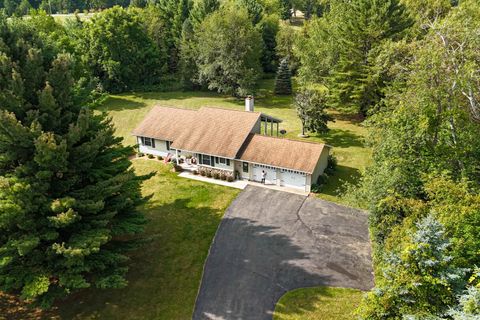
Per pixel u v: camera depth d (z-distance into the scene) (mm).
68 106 19391
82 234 17672
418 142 21422
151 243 24438
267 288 20312
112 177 20406
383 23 42438
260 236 25031
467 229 14719
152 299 19719
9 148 17391
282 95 62625
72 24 63938
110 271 18391
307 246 23859
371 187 20672
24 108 17578
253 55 59156
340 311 18641
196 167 35750
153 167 36594
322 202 29516
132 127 47469
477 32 20000
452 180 19375
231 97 61000
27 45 18266
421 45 24984
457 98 20922
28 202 16516
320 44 49781
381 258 18641
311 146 32438
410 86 23734
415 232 14125
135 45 61500
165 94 62094
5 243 17547
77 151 18516
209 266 22203
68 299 19688
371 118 28969
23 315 18656
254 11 75875
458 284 13188
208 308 19047
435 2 42406
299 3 108500
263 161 32125
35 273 16641
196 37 62125
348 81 44750
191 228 26094
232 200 29906
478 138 21078
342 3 47781
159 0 83562
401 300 13273
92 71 57750
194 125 36812
